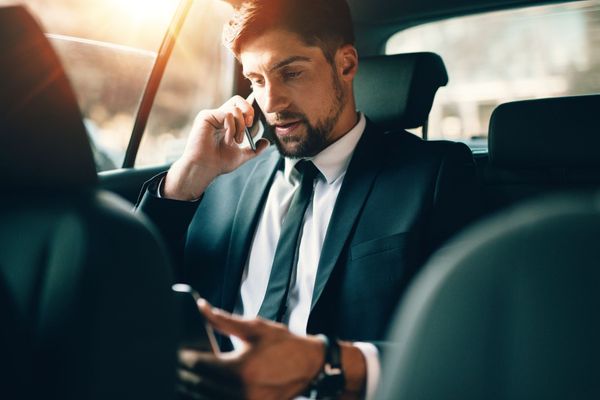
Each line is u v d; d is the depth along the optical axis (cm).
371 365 92
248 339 81
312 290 138
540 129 213
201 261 155
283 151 146
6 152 57
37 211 56
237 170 165
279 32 137
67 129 59
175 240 149
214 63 235
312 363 86
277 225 149
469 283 44
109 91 228
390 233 135
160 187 153
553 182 218
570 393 41
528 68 274
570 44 265
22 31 57
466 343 44
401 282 131
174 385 60
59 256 54
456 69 281
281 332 83
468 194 147
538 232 42
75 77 225
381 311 130
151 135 235
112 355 54
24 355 53
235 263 148
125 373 55
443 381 45
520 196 224
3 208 57
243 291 147
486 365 43
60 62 59
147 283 57
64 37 219
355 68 151
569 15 259
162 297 58
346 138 146
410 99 184
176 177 151
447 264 45
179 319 61
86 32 221
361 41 266
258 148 157
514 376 43
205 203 162
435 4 252
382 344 98
